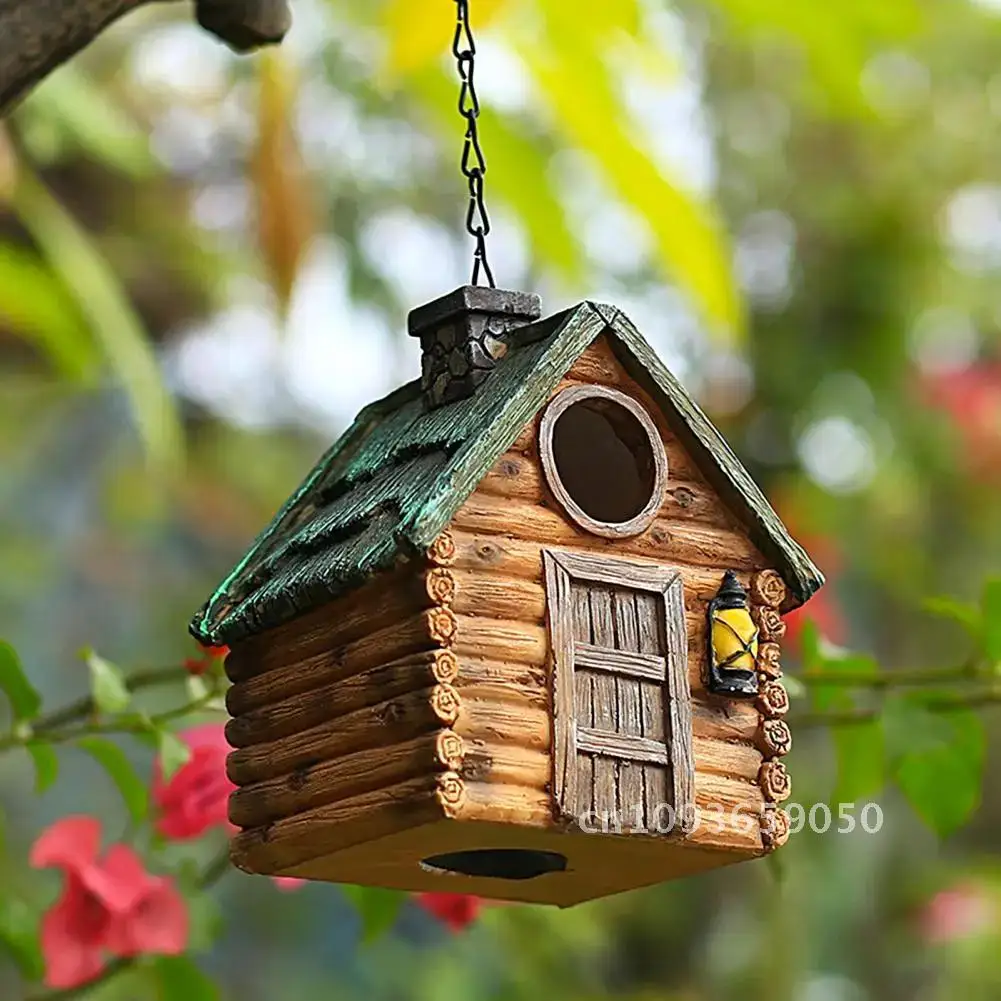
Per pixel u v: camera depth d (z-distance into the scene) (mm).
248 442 3488
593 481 1943
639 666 1882
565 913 3041
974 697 2109
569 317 1892
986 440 3441
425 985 3145
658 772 1878
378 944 3291
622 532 1888
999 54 3328
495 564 1858
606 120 2105
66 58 1974
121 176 2893
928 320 3590
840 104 2264
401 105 2582
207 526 3523
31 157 2420
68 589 3482
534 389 1874
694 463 1921
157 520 3518
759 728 1913
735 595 1904
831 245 3465
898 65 3402
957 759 2109
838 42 2137
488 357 1916
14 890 2469
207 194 2984
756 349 3430
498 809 1836
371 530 1871
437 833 1849
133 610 3506
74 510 3488
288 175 2273
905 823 3414
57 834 2117
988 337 3662
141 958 2141
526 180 2164
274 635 1909
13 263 2328
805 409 3420
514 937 3068
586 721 1865
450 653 1839
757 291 3459
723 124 3377
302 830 1879
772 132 3418
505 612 1856
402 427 1944
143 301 3047
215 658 2078
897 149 3426
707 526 1919
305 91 2488
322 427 3572
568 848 1882
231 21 2021
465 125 2158
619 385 1907
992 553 3506
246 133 2906
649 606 1894
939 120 3424
